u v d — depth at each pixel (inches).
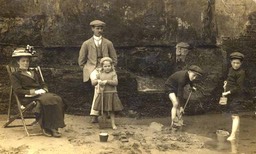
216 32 408.5
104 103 329.4
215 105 392.5
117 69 388.5
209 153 284.4
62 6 387.9
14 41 385.4
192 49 402.9
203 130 336.5
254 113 393.1
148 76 396.5
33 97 306.7
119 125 344.5
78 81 373.4
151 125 341.7
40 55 390.6
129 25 391.5
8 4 382.6
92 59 346.9
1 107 368.5
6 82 372.5
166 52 399.5
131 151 281.4
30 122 341.1
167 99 379.6
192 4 398.9
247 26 413.4
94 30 349.4
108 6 387.9
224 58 406.3
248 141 310.0
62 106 308.5
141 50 395.9
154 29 394.3
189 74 336.2
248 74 410.6
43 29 390.6
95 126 339.0
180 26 398.6
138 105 376.2
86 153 276.8
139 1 390.0
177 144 299.9
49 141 296.0
